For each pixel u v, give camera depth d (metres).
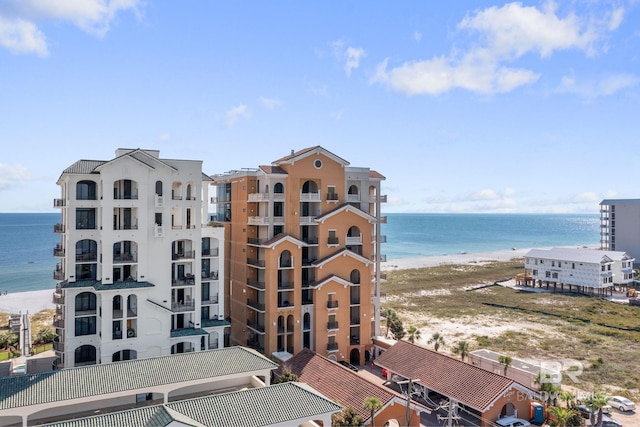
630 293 108.06
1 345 65.38
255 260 63.00
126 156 51.38
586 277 111.44
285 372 48.78
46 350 63.59
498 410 42.78
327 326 61.97
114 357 51.44
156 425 30.12
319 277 61.91
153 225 53.31
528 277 125.38
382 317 82.75
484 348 69.12
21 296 116.69
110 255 51.06
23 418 34.41
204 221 61.94
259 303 63.03
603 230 149.25
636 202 138.62
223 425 31.69
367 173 67.75
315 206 64.62
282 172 62.28
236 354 45.09
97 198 53.28
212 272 60.06
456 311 95.38
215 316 60.03
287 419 33.50
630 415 46.84
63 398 35.59
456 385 46.03
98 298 51.81
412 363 52.38
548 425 43.00
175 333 54.31
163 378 39.72
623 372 58.66
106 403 40.09
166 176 54.16
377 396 42.00
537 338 74.56
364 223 65.62
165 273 54.00
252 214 64.81
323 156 63.47
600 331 78.56
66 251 52.75
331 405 35.78
